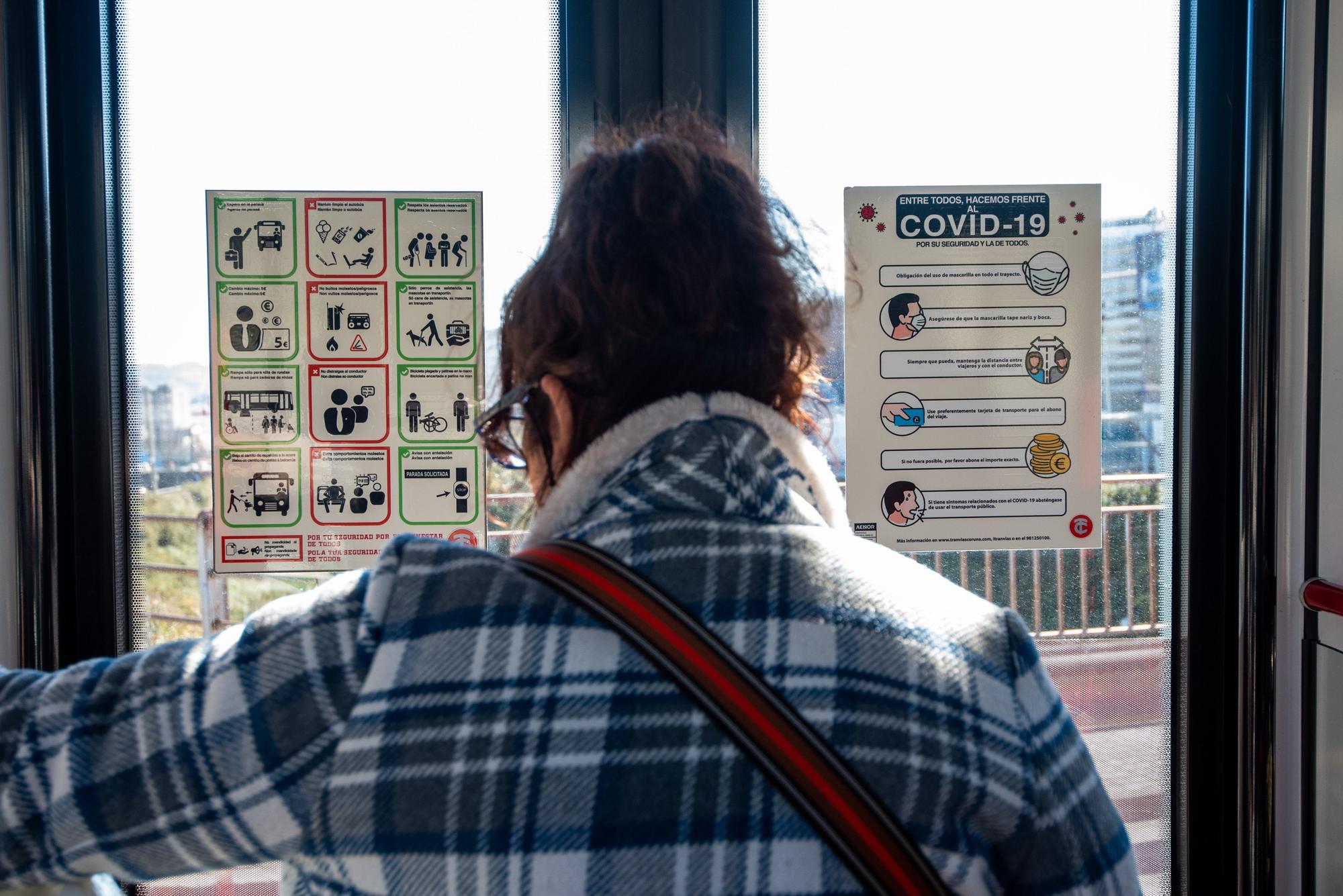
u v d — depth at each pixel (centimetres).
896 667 46
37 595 144
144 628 153
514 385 63
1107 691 162
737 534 48
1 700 49
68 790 45
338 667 46
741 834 43
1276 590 153
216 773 45
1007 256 154
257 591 152
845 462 155
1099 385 156
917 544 156
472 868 43
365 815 44
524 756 44
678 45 149
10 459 143
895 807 44
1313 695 151
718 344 54
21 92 140
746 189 59
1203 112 154
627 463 51
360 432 150
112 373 149
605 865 43
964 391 155
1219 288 156
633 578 47
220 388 149
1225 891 161
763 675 45
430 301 150
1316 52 145
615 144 61
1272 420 151
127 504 151
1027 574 159
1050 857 46
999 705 47
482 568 48
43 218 142
